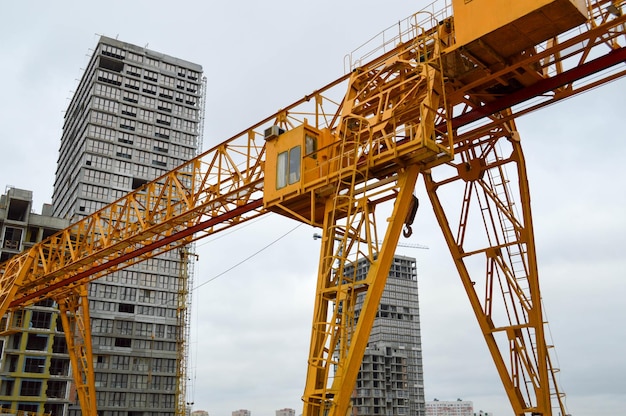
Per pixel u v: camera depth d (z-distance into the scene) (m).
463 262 28.62
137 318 106.88
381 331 176.00
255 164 29.98
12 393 74.31
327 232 22.22
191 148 128.00
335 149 25.27
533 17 18.97
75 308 47.09
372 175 22.28
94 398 43.97
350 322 20.31
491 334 27.55
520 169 27.19
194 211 33.06
